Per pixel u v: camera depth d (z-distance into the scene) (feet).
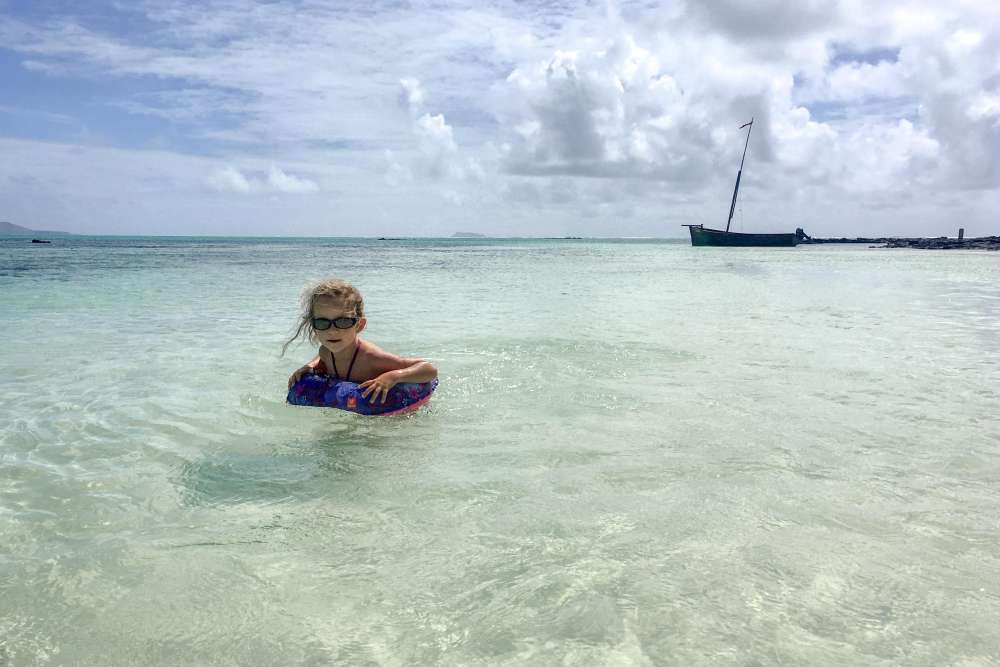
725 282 55.31
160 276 56.90
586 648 5.44
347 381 14.16
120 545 7.43
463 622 5.84
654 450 10.84
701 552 7.14
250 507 8.54
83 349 20.74
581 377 16.62
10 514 8.31
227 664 5.32
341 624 5.85
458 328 25.25
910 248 236.43
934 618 5.87
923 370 17.49
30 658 5.39
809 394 14.80
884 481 9.36
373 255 130.11
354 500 8.75
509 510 8.35
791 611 5.98
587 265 90.33
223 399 14.46
